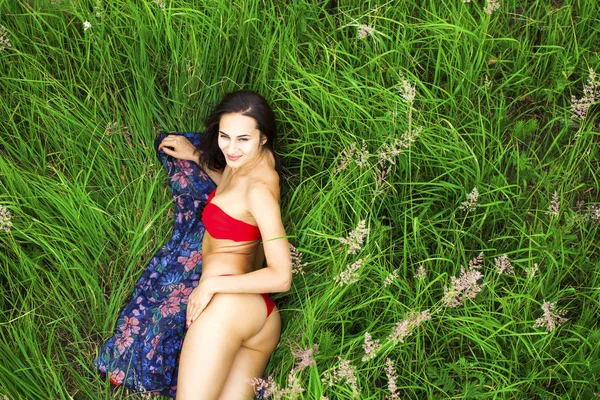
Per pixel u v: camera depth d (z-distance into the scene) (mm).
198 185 3352
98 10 3408
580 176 3354
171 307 3154
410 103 3057
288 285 2875
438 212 3363
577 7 3508
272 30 3539
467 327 3020
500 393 2979
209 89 3475
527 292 3064
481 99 3457
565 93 3482
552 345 3051
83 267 3291
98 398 3133
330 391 2971
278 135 3453
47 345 3184
